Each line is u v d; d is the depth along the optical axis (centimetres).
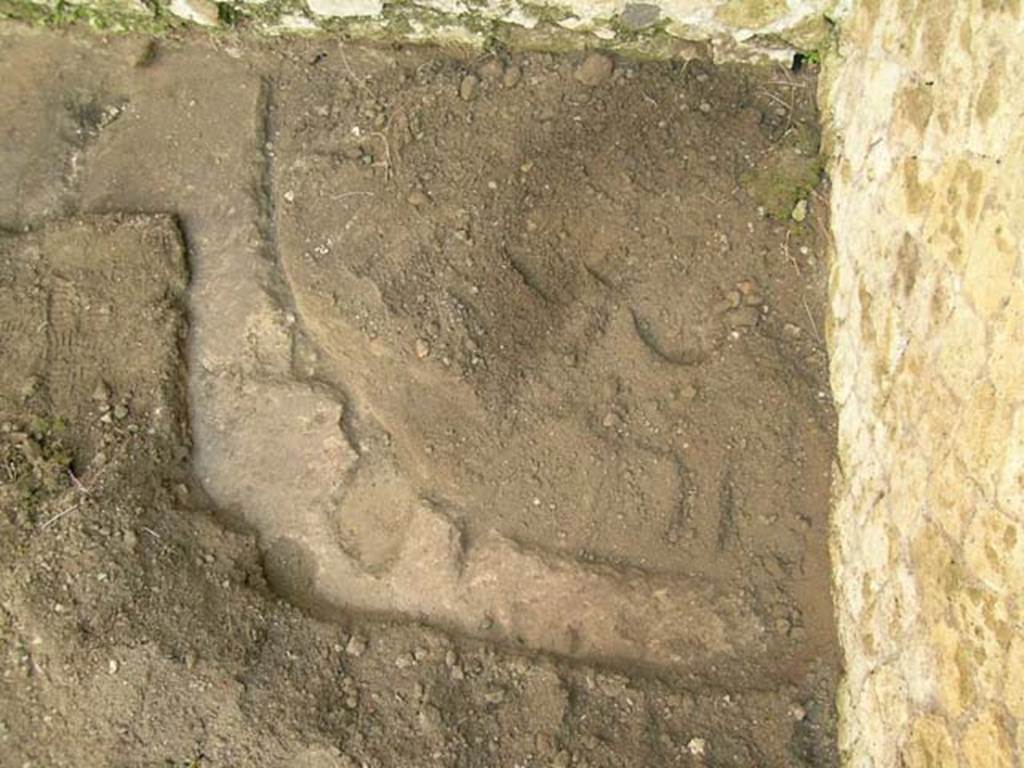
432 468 256
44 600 231
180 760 225
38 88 275
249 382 261
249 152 274
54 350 255
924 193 205
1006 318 170
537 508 255
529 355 262
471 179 268
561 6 262
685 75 277
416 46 279
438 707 237
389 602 251
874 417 232
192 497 253
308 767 227
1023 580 164
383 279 263
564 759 234
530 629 249
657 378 263
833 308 262
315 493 256
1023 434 164
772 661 250
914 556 206
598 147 273
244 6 270
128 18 274
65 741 225
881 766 220
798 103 276
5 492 238
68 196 270
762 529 258
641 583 251
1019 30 167
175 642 233
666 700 243
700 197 272
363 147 272
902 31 221
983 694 178
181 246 266
